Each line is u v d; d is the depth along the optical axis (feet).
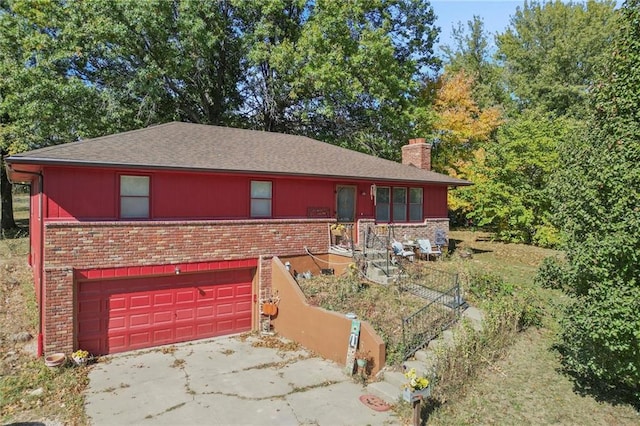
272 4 76.69
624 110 23.41
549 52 119.24
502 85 131.13
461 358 28.32
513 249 71.51
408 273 45.57
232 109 91.45
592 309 23.17
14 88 62.34
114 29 63.41
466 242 80.07
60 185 32.35
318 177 45.19
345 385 28.66
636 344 22.07
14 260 60.08
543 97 117.91
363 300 37.40
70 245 32.12
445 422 23.59
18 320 38.81
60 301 31.65
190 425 23.22
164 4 67.67
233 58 86.43
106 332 34.55
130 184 35.65
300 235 45.37
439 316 34.71
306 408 25.34
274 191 44.50
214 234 39.17
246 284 42.11
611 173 22.61
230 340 39.01
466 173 89.71
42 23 62.90
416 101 90.68
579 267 23.93
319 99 84.43
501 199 78.33
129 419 23.84
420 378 23.41
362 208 53.42
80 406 25.30
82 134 67.26
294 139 59.82
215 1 77.25
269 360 33.58
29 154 30.83
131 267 34.86
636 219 21.50
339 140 89.76
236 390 27.84
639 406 25.58
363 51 75.87
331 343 33.45
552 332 36.04
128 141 39.55
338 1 76.13
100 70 72.74
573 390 27.25
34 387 27.58
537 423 23.76
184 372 30.99
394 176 54.08
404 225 57.98
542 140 72.02
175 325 37.86
